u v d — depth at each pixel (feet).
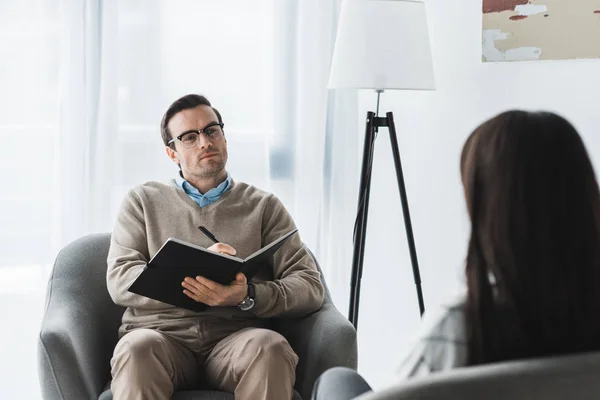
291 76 11.75
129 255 8.65
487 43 10.42
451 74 11.08
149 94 11.35
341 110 12.02
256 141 11.80
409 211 11.34
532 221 3.79
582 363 3.42
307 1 11.66
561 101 10.00
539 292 3.80
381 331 12.29
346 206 12.21
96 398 7.88
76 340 7.86
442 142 11.27
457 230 11.19
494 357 3.85
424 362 4.00
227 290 7.77
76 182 11.21
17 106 11.04
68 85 11.10
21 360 11.40
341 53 9.98
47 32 11.00
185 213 8.93
